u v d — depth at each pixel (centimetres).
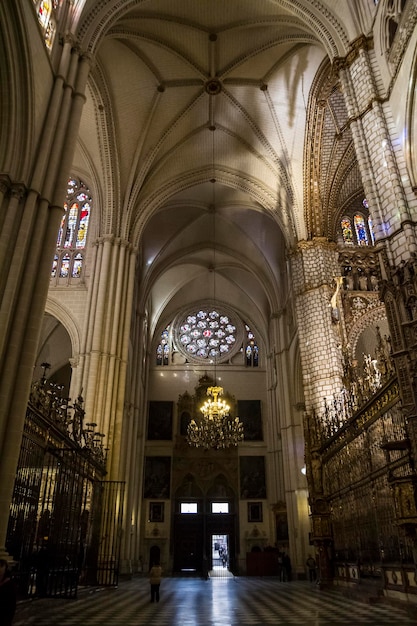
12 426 908
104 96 2025
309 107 2123
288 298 2855
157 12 1872
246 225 3016
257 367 3672
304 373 1989
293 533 2556
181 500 3234
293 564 2502
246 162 2512
